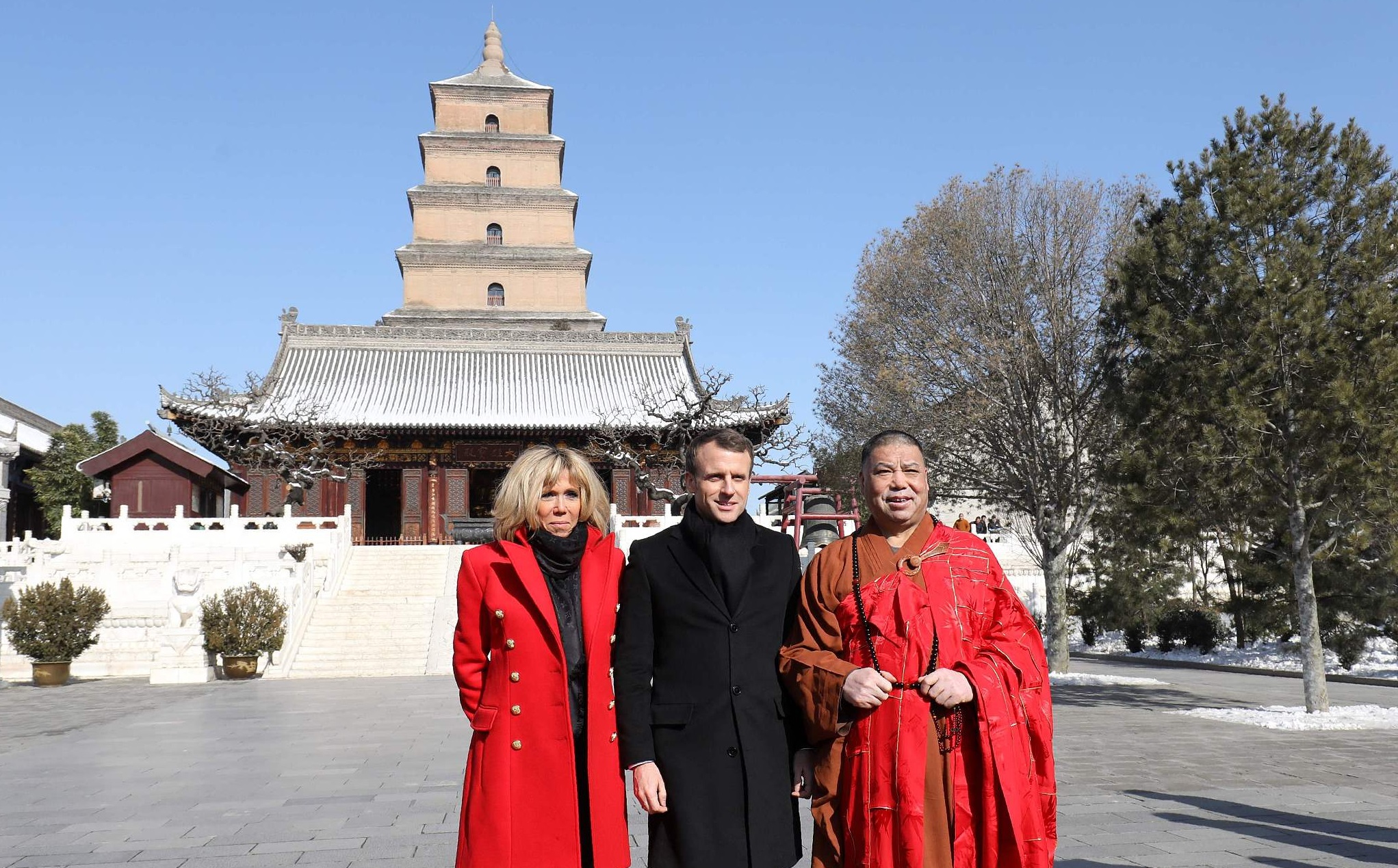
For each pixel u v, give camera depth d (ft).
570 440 157.38
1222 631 107.76
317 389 160.25
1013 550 127.03
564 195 188.75
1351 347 50.42
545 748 14.74
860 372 96.07
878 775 14.25
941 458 85.97
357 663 85.30
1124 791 33.12
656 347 176.04
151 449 128.06
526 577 15.06
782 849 14.44
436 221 186.91
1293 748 42.68
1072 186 81.46
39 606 78.18
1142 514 56.75
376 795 33.88
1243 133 54.95
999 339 80.12
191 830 28.94
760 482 82.28
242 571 99.40
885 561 15.38
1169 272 54.95
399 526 188.34
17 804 32.78
